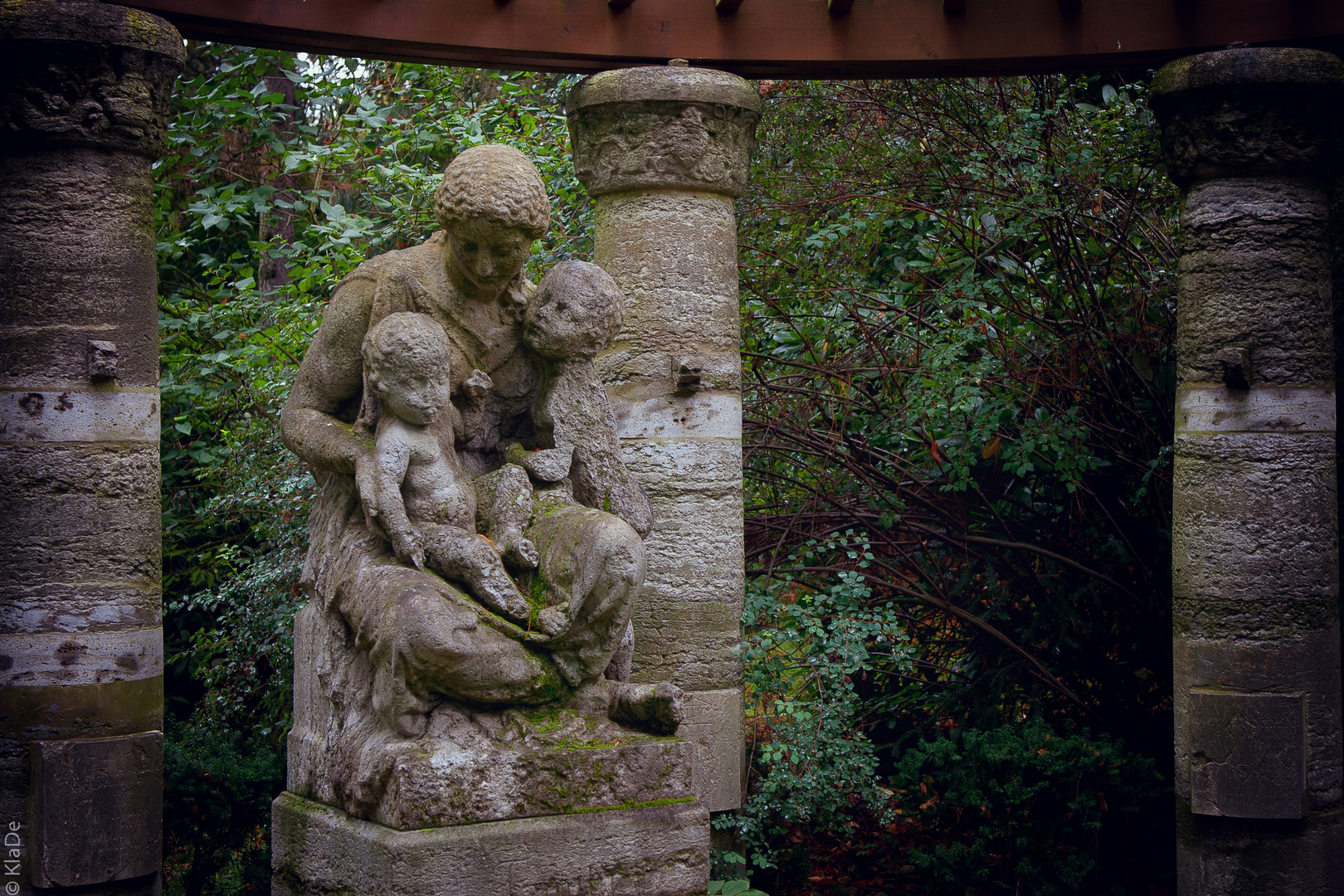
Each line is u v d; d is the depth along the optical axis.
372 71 6.86
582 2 4.25
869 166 5.41
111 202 3.69
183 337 5.82
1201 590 4.18
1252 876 4.08
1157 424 5.36
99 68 3.62
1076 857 4.39
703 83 4.18
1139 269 5.45
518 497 3.15
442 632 2.80
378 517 2.99
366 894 2.83
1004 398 5.21
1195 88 4.14
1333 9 4.20
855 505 5.59
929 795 5.01
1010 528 5.69
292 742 3.35
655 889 3.00
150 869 3.66
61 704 3.55
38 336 3.58
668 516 4.20
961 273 5.40
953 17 4.35
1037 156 5.25
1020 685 5.68
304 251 6.09
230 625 4.98
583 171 4.34
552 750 2.93
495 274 3.21
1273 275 4.13
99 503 3.62
